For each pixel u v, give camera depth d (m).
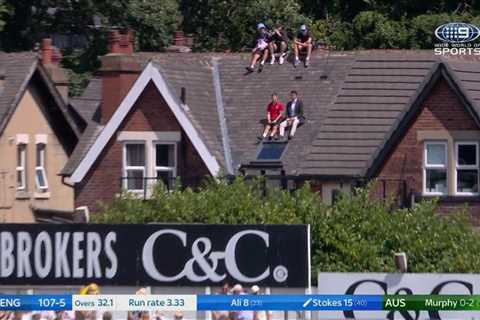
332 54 177.12
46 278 120.75
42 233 120.81
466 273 118.31
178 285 119.69
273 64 177.38
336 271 130.25
